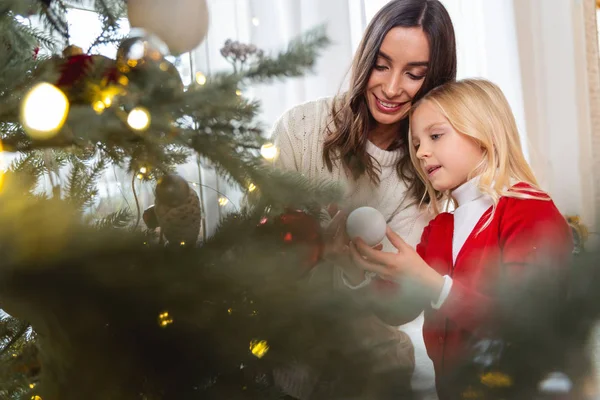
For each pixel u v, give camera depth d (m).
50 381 0.44
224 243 0.52
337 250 0.73
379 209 1.03
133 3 0.67
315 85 1.67
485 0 2.25
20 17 0.62
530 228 0.79
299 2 1.62
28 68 0.54
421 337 1.09
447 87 0.92
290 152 1.09
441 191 1.03
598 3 2.78
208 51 1.43
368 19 1.94
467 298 0.67
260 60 0.62
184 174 1.05
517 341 0.44
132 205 0.99
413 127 0.94
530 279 0.47
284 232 0.54
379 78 0.96
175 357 0.46
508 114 0.92
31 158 0.66
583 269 0.42
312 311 0.47
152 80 0.57
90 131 0.48
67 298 0.43
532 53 2.38
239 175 0.58
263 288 0.48
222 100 0.58
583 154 2.52
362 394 0.45
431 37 0.92
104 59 0.58
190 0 0.68
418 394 0.44
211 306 0.47
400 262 0.75
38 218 0.44
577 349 0.42
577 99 2.52
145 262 0.45
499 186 0.86
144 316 0.44
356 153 1.03
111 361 0.44
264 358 0.47
